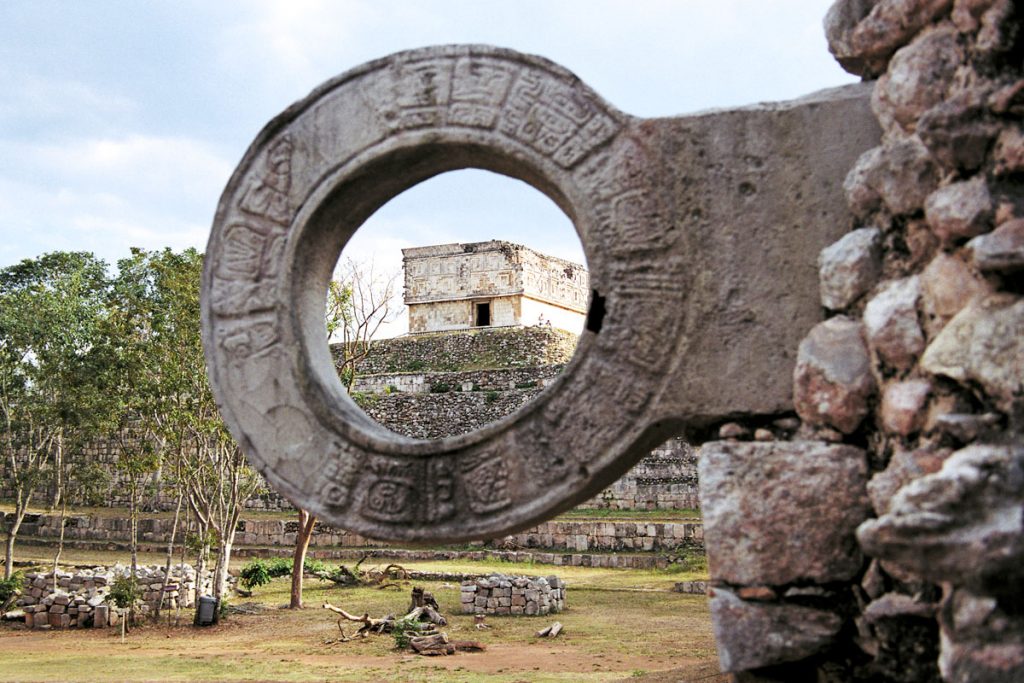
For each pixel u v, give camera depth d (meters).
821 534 3.99
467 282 46.47
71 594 19.89
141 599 20.34
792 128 4.41
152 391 19.75
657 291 4.47
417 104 4.89
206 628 19.08
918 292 3.86
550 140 4.70
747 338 4.34
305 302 5.13
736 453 4.18
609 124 4.63
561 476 4.54
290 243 5.03
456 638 17.12
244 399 5.04
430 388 40.88
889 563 3.79
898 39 4.13
